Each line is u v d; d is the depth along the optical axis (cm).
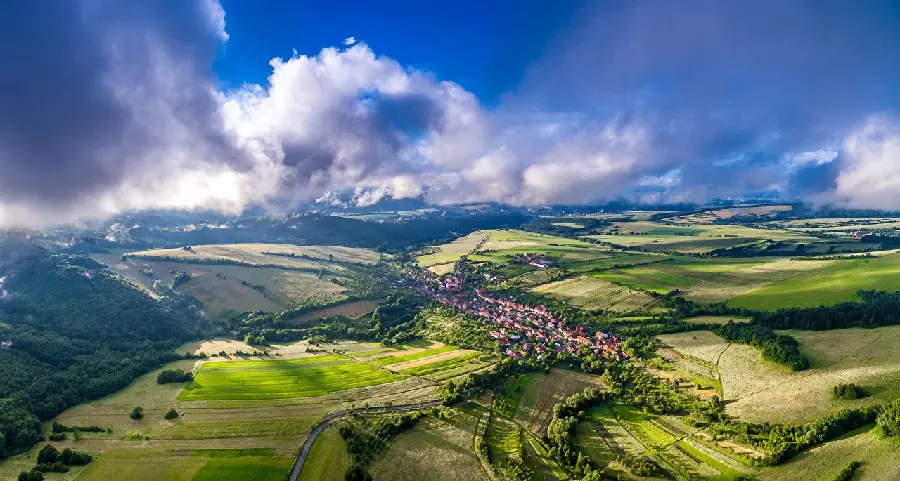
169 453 15550
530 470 14988
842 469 13138
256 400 19400
